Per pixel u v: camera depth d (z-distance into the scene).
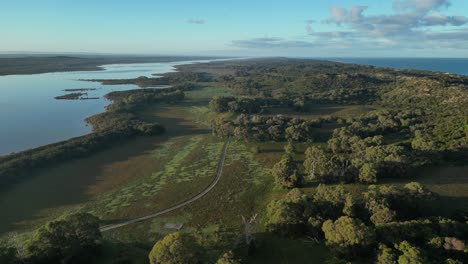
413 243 54.00
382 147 104.12
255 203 84.31
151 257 51.41
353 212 64.88
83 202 85.81
